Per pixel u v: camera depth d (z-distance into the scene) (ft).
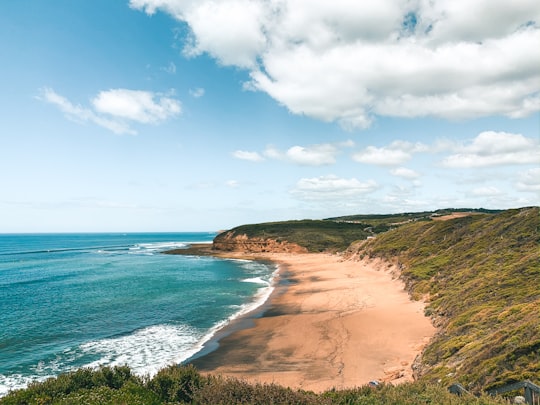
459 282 100.58
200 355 73.46
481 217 166.40
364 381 55.98
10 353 76.64
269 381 58.18
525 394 31.65
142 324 98.89
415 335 76.38
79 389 31.86
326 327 86.74
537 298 61.67
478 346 49.90
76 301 130.52
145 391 32.12
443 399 30.01
